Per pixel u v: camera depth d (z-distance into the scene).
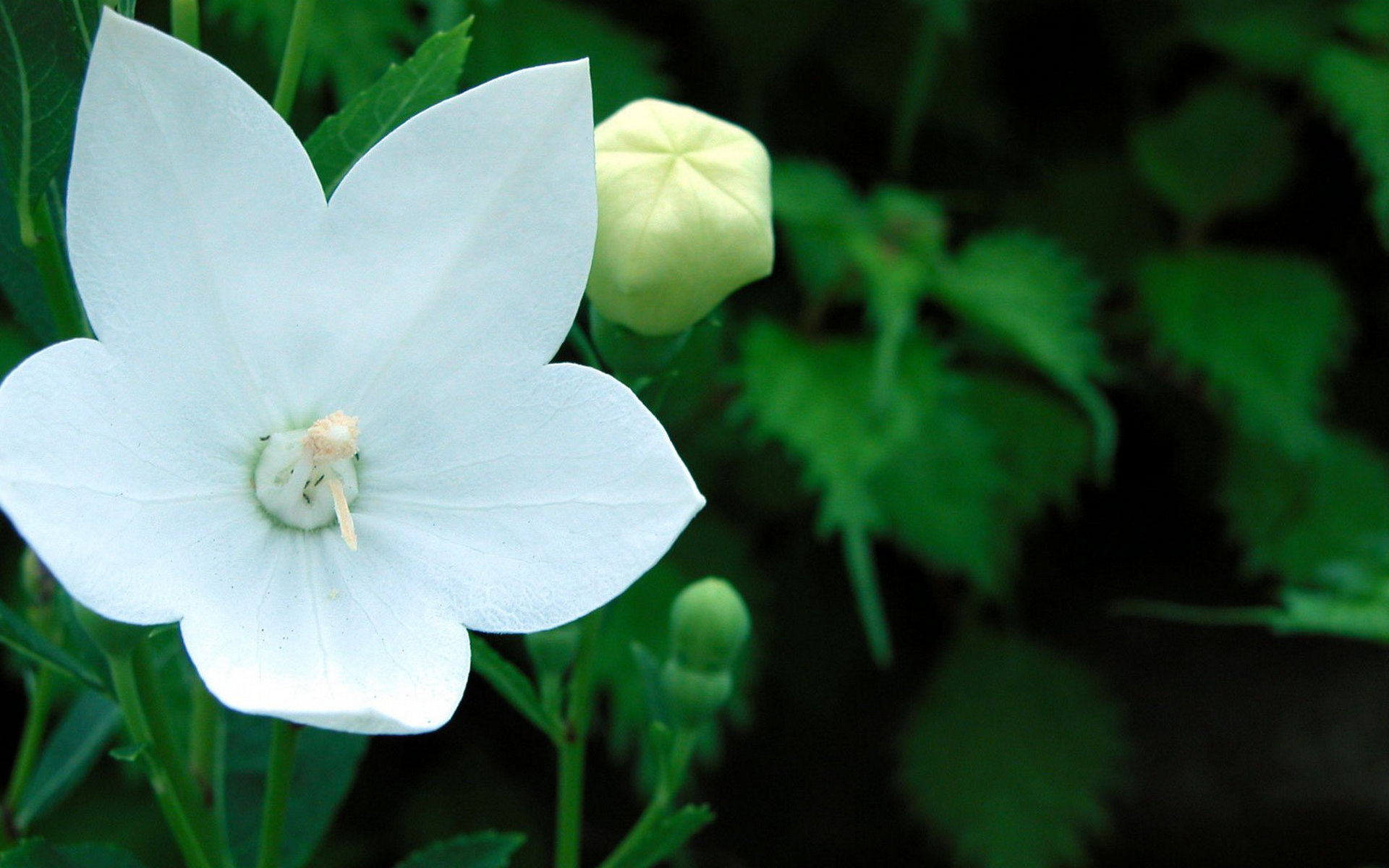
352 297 0.55
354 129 0.56
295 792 0.60
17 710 0.98
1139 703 1.18
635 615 0.87
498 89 0.54
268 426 0.55
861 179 1.09
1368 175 1.12
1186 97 1.11
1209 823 1.16
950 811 1.05
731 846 1.18
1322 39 0.98
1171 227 1.08
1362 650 1.19
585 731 0.59
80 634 0.57
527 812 1.05
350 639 0.54
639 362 0.57
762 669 1.11
